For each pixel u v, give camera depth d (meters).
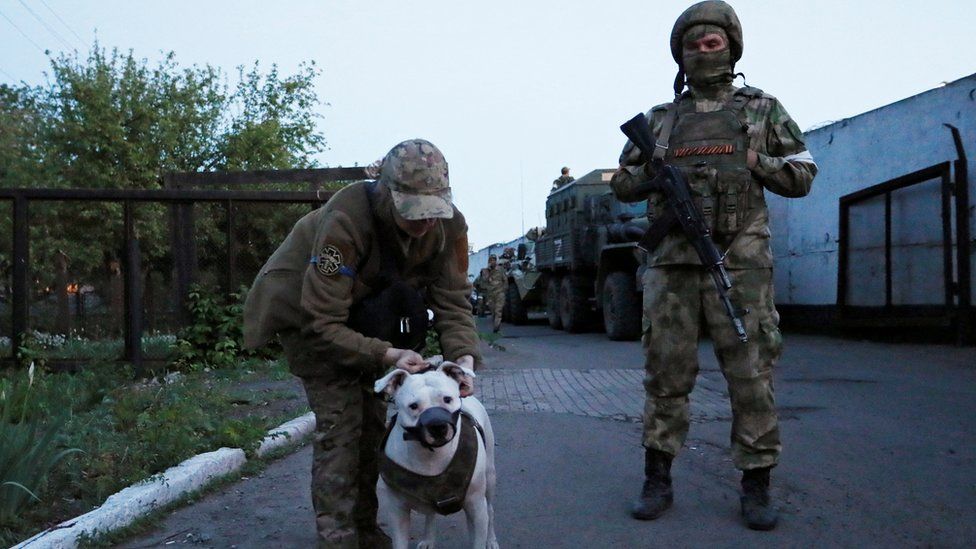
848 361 11.01
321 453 3.60
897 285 13.77
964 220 12.27
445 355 3.71
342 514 3.57
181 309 10.65
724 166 4.25
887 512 4.38
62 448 5.27
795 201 17.17
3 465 4.28
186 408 6.45
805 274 16.81
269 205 10.95
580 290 17.22
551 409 7.58
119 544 4.13
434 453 3.12
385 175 3.34
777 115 4.38
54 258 10.31
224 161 27.58
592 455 5.77
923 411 7.26
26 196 10.12
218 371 9.91
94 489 4.64
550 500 4.72
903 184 13.40
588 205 16.67
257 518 4.52
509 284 22.27
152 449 5.35
